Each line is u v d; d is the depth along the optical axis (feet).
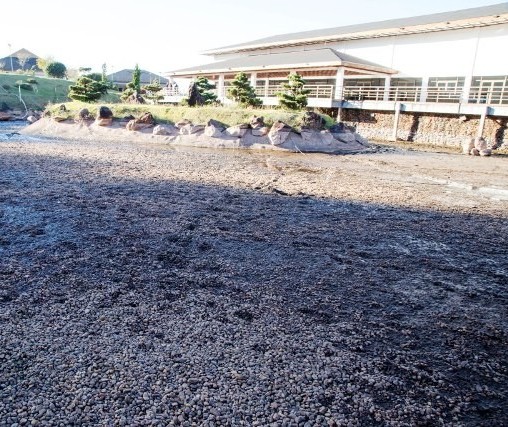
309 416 10.53
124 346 13.07
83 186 36.29
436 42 102.12
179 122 78.79
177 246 22.61
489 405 11.37
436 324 15.70
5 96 131.85
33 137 73.51
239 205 32.53
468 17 98.53
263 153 66.85
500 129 79.15
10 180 36.86
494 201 38.01
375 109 93.56
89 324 14.26
